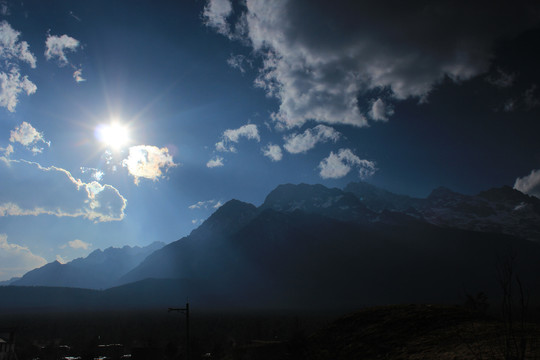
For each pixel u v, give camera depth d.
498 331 23.48
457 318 28.64
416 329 28.27
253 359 33.50
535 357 17.84
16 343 75.00
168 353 53.97
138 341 78.56
